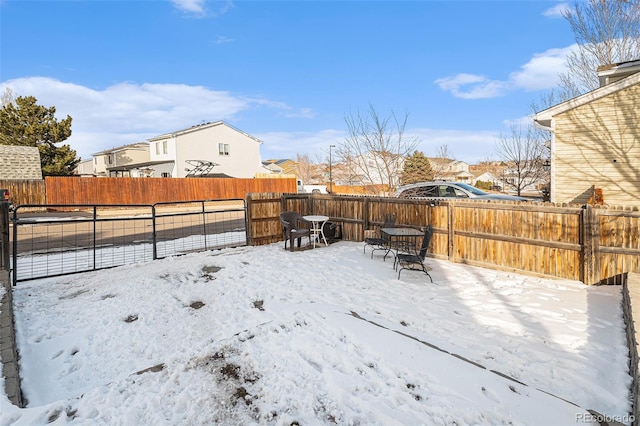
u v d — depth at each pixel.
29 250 9.00
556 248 5.94
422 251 6.18
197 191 24.70
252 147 35.34
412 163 22.25
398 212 8.40
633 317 3.65
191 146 31.27
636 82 8.50
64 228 13.45
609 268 5.43
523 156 21.91
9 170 21.75
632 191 8.71
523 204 6.30
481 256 6.91
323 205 10.28
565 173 9.52
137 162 38.19
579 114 9.27
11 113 25.39
